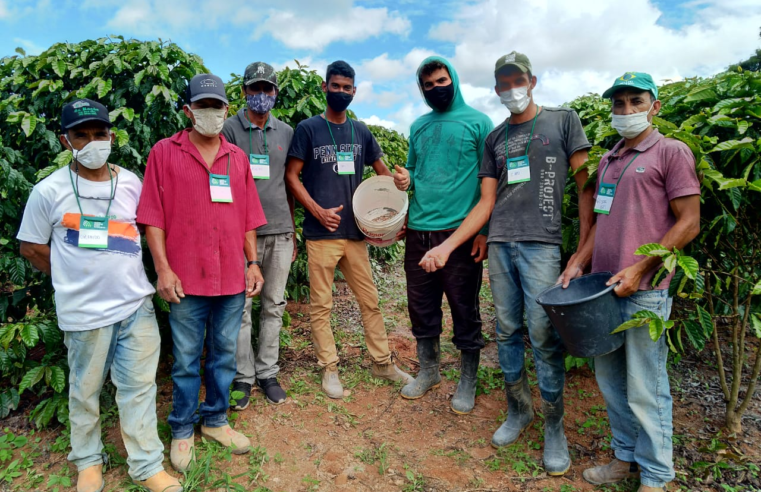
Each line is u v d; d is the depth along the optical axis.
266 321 3.24
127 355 2.26
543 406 2.59
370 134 3.44
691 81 3.35
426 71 2.96
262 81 2.89
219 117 2.38
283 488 2.41
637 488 2.35
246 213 2.67
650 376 2.15
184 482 2.38
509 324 2.70
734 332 2.67
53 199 2.12
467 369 3.14
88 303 2.16
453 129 2.97
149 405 2.33
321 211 3.11
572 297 2.32
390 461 2.65
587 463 2.62
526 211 2.55
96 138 2.12
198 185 2.39
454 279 3.01
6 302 3.02
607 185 2.26
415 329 3.30
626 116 2.11
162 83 3.12
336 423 3.00
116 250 2.20
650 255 1.94
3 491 2.36
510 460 2.64
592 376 3.54
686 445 2.68
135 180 2.36
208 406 2.67
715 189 2.37
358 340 4.27
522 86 2.45
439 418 3.09
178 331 2.46
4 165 2.78
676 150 2.04
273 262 3.16
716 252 2.66
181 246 2.40
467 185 2.98
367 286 3.40
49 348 2.90
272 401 3.16
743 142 2.19
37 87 3.16
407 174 3.09
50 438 2.76
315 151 3.16
